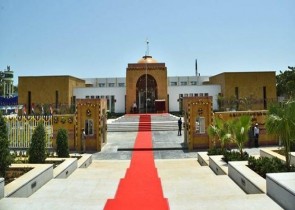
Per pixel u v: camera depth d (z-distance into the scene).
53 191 8.84
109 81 54.19
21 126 19.91
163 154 18.56
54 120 19.98
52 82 40.50
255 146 19.81
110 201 7.31
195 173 12.14
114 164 15.49
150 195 8.14
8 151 9.23
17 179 8.55
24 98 40.59
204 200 7.07
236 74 40.66
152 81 42.47
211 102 19.83
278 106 9.78
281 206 6.48
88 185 9.57
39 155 11.95
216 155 14.15
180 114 38.78
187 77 54.66
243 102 36.56
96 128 19.95
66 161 12.80
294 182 6.63
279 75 52.12
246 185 8.63
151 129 29.34
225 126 14.38
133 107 41.00
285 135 9.32
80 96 42.34
